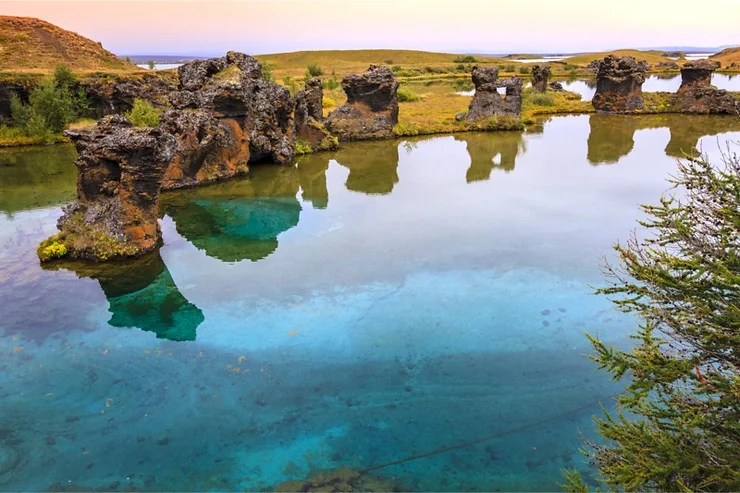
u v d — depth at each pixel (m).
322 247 21.14
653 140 41.56
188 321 15.42
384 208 26.14
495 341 14.34
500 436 10.77
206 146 29.59
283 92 35.44
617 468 7.09
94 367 13.20
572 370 13.00
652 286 7.59
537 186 29.52
